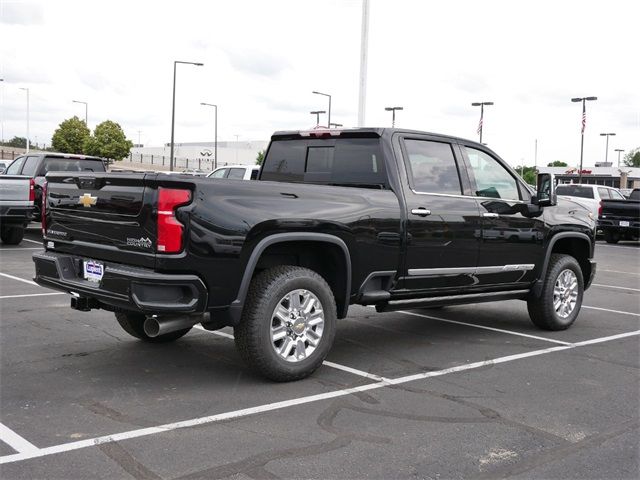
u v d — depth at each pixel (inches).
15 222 535.2
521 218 266.5
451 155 248.1
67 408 173.9
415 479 137.1
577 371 224.8
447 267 240.7
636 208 808.3
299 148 257.1
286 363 197.5
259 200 190.7
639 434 166.1
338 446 153.1
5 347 236.1
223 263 182.9
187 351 236.8
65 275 203.9
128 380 199.9
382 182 229.3
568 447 156.6
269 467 140.6
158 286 175.5
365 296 219.0
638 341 273.9
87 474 135.2
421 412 178.7
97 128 2645.2
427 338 272.5
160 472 136.8
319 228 202.1
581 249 310.7
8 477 133.2
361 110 697.0
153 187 177.5
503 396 195.0
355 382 205.0
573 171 3245.6
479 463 146.0
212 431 159.9
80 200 199.9
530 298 285.3
